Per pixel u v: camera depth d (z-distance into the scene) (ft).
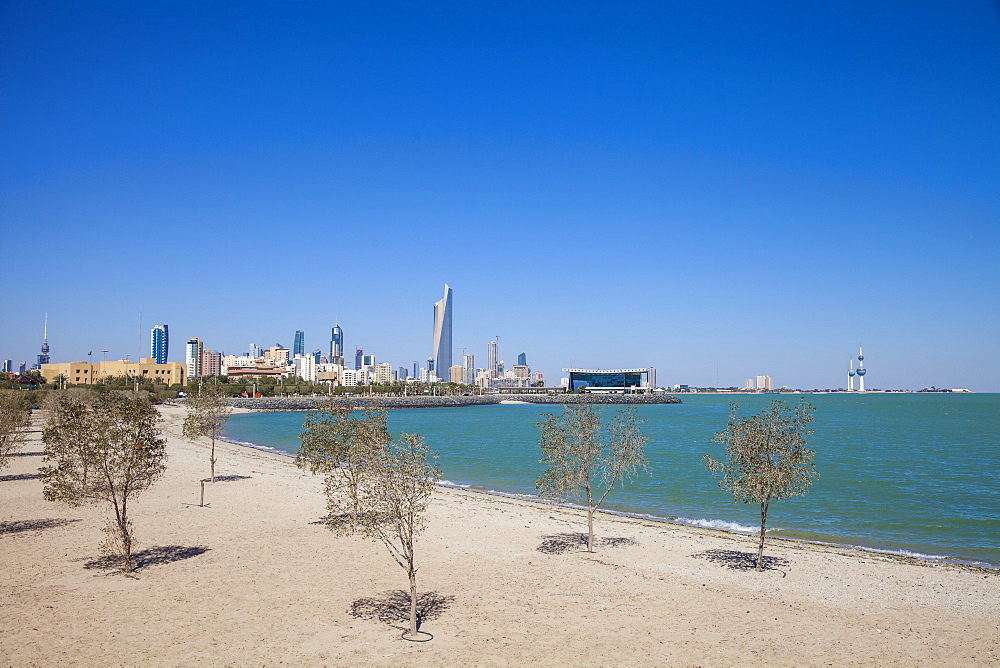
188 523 99.14
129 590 66.08
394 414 640.99
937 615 62.18
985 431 370.32
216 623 56.80
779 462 75.92
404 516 55.72
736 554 86.53
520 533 97.86
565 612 61.21
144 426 76.23
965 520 117.70
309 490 133.69
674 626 57.72
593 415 87.71
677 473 182.70
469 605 62.90
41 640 52.47
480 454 245.04
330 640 53.11
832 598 67.26
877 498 141.08
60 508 108.17
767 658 50.78
